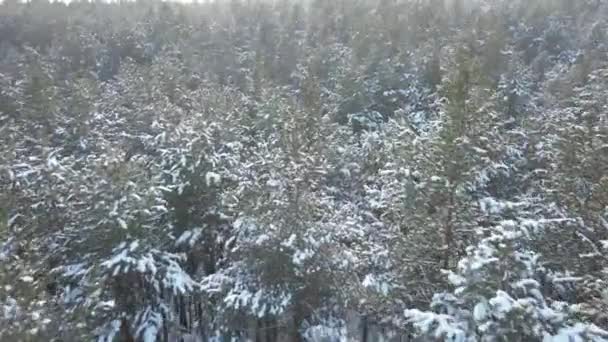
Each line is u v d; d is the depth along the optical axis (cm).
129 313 1786
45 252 1744
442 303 1088
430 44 4894
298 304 1650
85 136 3028
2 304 1101
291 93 4334
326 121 2852
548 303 1130
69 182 1830
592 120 2105
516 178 2067
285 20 7581
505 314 913
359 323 1994
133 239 1662
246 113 3416
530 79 4128
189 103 3700
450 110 1444
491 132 1608
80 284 1622
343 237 1723
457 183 1395
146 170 1953
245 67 5538
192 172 1972
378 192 1962
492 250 1015
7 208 1614
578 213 1495
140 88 3791
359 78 3894
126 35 6425
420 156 1521
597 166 1577
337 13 7406
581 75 3597
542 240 1448
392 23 6166
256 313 1595
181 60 5509
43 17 7938
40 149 2388
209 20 8106
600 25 5403
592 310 1045
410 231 1540
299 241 1552
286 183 1688
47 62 5144
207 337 2045
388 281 1487
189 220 2042
